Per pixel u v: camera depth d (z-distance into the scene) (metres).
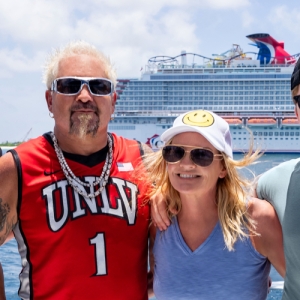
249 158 3.15
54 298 3.03
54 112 3.18
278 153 53.84
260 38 58.78
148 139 54.75
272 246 3.01
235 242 2.99
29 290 3.07
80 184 3.14
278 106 53.69
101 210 3.13
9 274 9.66
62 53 3.21
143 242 3.28
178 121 3.11
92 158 3.22
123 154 3.38
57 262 3.02
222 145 3.02
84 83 3.08
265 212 3.02
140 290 3.25
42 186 3.05
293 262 2.64
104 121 3.18
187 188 3.00
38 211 3.02
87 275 3.04
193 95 54.44
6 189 2.98
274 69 54.50
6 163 3.01
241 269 3.00
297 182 2.70
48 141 3.18
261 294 3.08
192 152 2.99
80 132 3.08
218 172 3.08
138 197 3.28
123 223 3.17
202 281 3.04
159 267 3.19
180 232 3.12
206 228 3.09
